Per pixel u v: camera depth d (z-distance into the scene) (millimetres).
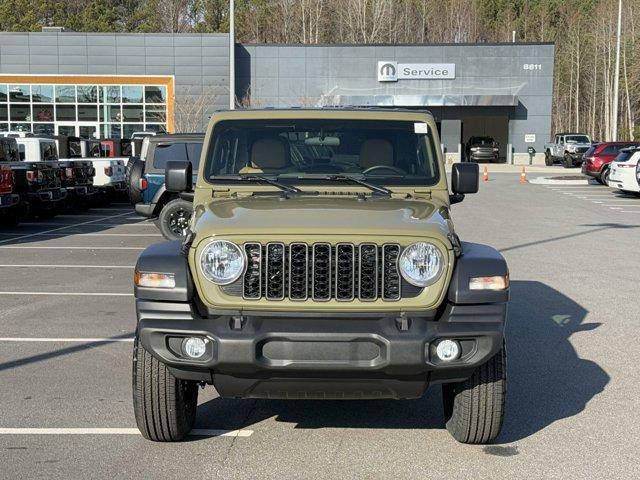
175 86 51781
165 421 5355
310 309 4887
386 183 6207
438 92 55281
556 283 12023
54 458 5281
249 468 5152
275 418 6160
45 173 20469
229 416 6195
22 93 51000
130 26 99562
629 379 7176
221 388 4992
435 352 4828
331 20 87688
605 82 84312
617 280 12250
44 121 51344
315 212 5324
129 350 8094
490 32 110125
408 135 6359
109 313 9875
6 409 6258
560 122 104000
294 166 6316
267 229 4938
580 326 9250
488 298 4922
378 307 4883
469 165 6230
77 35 50781
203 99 50594
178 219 15906
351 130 6348
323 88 54438
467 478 5004
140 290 5004
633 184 28422
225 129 6379
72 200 23688
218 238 4938
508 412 6281
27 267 13555
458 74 55281
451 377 4984
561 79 103688
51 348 8156
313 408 6414
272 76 53969
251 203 5715
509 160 56719
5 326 9133
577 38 96500
